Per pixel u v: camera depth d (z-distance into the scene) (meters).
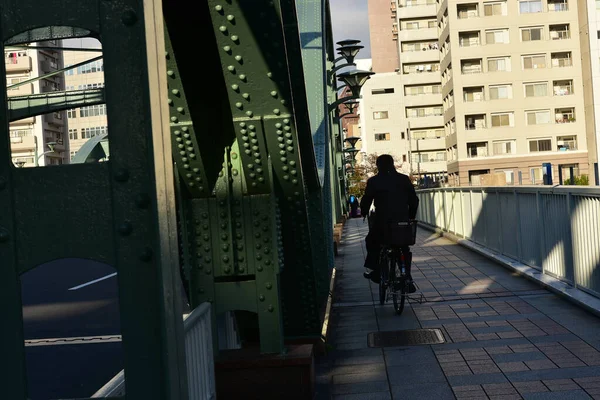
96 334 8.09
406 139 102.06
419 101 101.06
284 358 4.55
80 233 1.86
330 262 10.42
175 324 1.94
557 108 77.25
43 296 11.52
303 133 5.23
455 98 77.62
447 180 94.06
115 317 9.19
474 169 77.56
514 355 5.55
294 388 4.57
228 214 4.48
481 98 77.81
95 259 1.86
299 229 4.92
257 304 4.57
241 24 3.62
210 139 4.39
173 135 4.22
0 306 1.87
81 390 5.64
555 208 8.58
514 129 77.06
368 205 8.27
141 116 1.84
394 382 5.04
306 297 5.55
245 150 4.27
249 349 4.82
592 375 4.87
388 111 102.25
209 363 3.87
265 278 4.54
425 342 6.25
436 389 4.80
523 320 6.88
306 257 5.23
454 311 7.69
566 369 5.06
